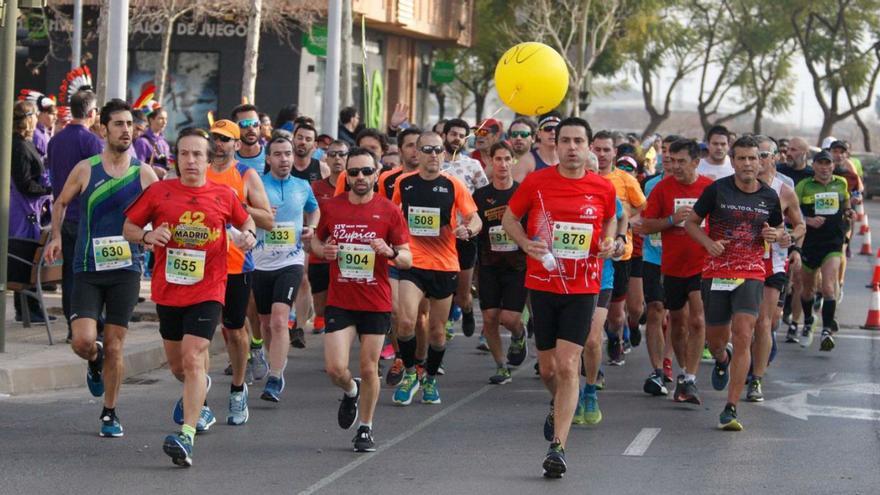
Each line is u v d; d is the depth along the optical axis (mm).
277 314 13844
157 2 37094
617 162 17016
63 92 20734
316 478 10461
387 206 11383
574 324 10812
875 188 67875
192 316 10891
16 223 16859
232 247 12312
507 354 16328
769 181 14633
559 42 56844
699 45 82625
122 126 11531
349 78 30047
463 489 10156
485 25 64812
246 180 12758
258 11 29688
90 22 42094
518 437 12289
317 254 11375
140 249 11641
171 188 10938
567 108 62625
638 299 17016
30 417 12617
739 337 12695
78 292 11547
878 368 17047
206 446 11578
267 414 13195
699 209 12820
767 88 85750
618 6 64688
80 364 14625
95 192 11516
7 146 14930
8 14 14844
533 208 11016
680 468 11031
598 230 10891
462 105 83625
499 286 15250
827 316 18672
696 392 14227
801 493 10219
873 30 77938
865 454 11719
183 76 42000
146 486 10062
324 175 17562
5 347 15312
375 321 11406
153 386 14742
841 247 18812
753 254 12773
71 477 10281
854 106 78625
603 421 13211
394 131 24500
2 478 10188
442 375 16047
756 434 12586
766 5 79938
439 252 13883
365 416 11531
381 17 45656
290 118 22719
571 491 10141
